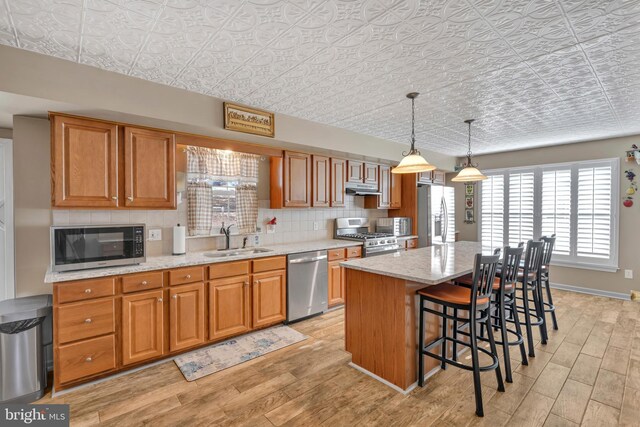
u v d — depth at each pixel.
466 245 3.94
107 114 2.31
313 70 2.24
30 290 2.43
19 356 2.05
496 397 2.09
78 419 1.90
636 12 1.56
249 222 3.71
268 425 1.84
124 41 1.84
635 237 4.21
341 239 4.61
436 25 1.69
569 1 1.48
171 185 2.78
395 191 5.31
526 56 2.04
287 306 3.39
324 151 3.90
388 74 2.31
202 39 1.82
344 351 2.80
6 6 1.49
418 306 2.30
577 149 4.66
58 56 2.01
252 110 3.02
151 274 2.48
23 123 2.40
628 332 3.15
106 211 2.76
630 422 1.84
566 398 2.07
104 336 2.27
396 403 2.04
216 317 2.84
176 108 2.54
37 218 2.45
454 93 2.70
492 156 5.58
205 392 2.18
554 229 4.87
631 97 2.80
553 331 3.20
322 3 1.49
